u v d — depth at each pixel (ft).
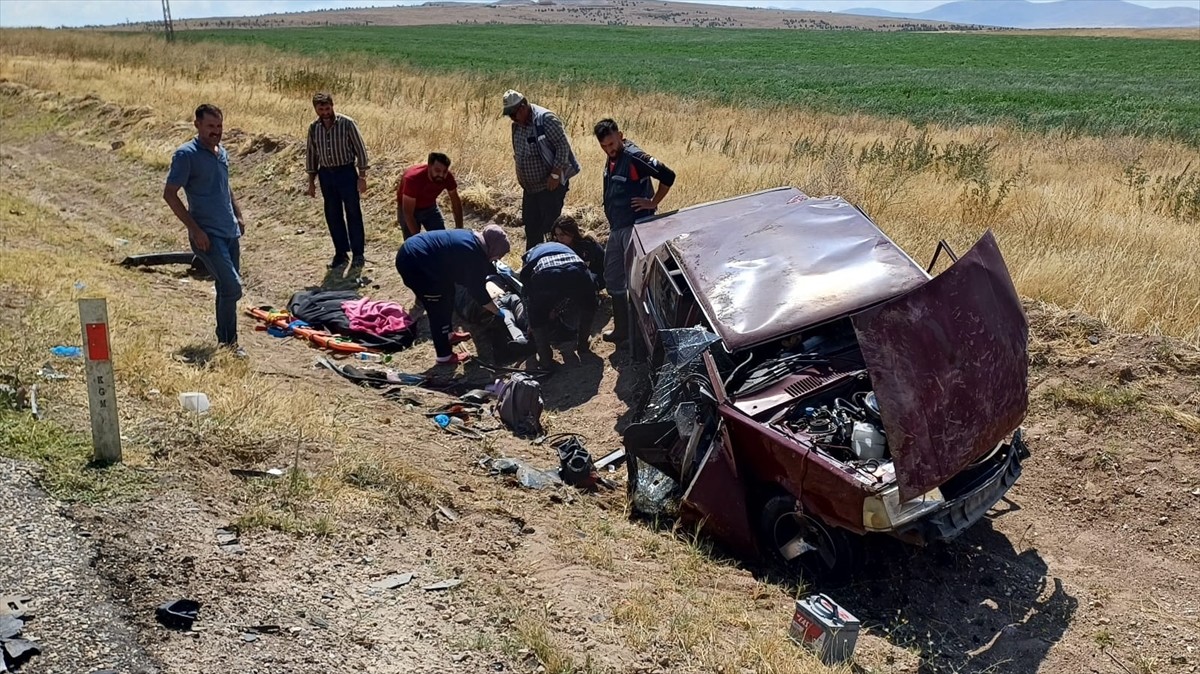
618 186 27.17
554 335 28.86
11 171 57.67
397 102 66.13
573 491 20.22
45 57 114.52
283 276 37.47
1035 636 16.43
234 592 13.44
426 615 13.75
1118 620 16.81
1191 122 83.35
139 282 32.94
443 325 27.40
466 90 71.87
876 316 15.76
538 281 25.98
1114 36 382.42
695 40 321.73
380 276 36.01
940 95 119.44
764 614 15.81
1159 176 41.86
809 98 103.04
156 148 56.65
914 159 41.73
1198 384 21.20
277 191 46.96
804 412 17.28
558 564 16.34
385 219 40.96
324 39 268.62
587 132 55.26
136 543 14.26
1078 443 20.83
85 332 16.15
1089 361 22.41
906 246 29.48
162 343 24.54
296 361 27.35
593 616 14.57
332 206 36.78
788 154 45.98
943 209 34.17
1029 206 34.50
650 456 19.70
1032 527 19.36
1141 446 20.30
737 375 18.75
